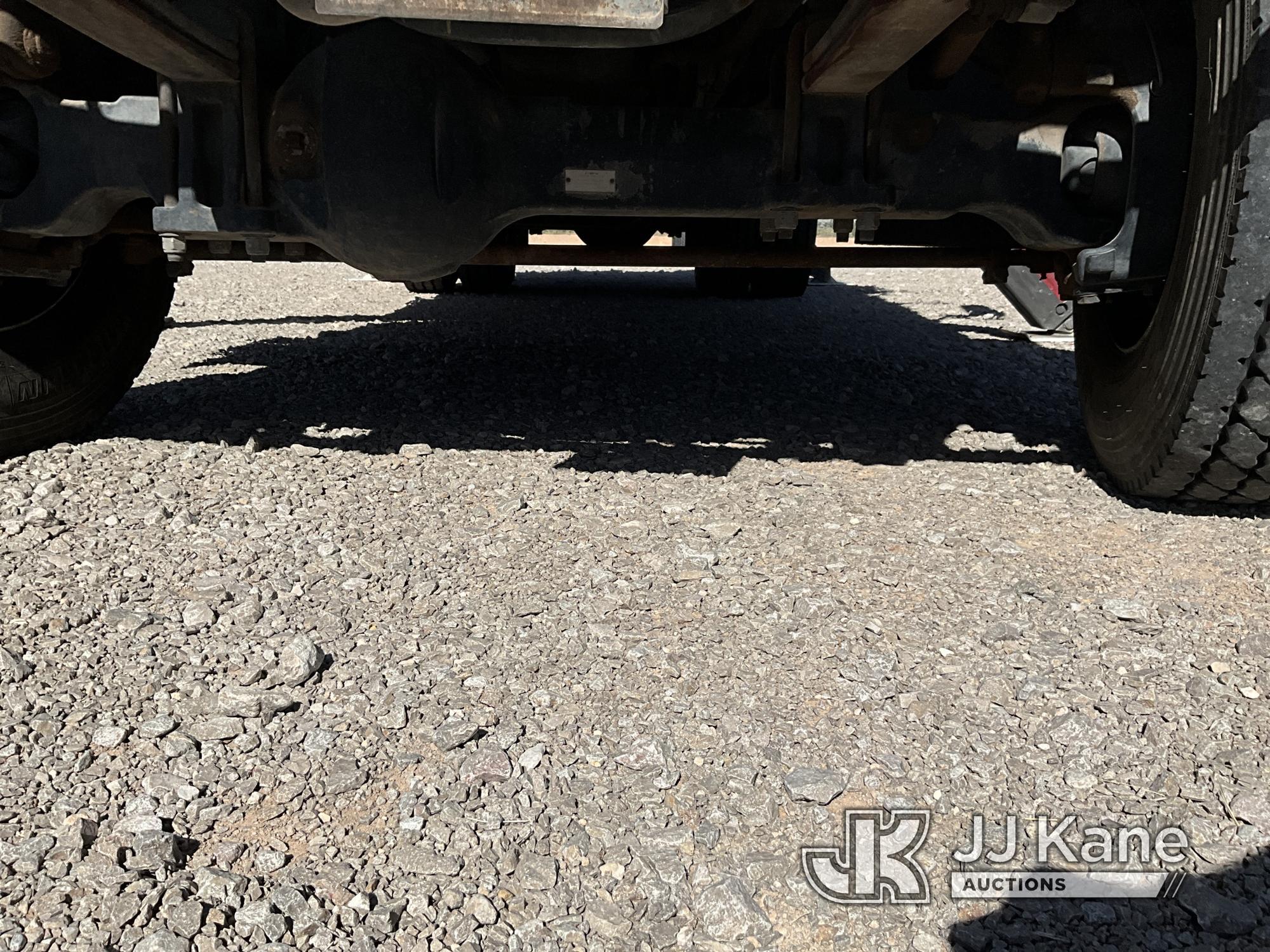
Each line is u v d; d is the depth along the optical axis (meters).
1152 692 1.90
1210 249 2.41
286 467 3.12
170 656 2.00
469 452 3.33
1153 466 2.73
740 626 2.16
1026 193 2.80
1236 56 2.32
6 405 3.02
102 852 1.46
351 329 5.96
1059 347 5.96
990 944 1.36
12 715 1.79
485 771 1.67
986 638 2.10
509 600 2.27
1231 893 1.43
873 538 2.63
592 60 2.87
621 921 1.39
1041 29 2.59
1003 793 1.65
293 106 2.68
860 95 2.70
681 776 1.68
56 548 2.46
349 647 2.07
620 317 6.64
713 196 2.79
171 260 2.88
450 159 2.67
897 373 4.85
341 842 1.52
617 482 3.06
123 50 2.34
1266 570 2.38
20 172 2.81
